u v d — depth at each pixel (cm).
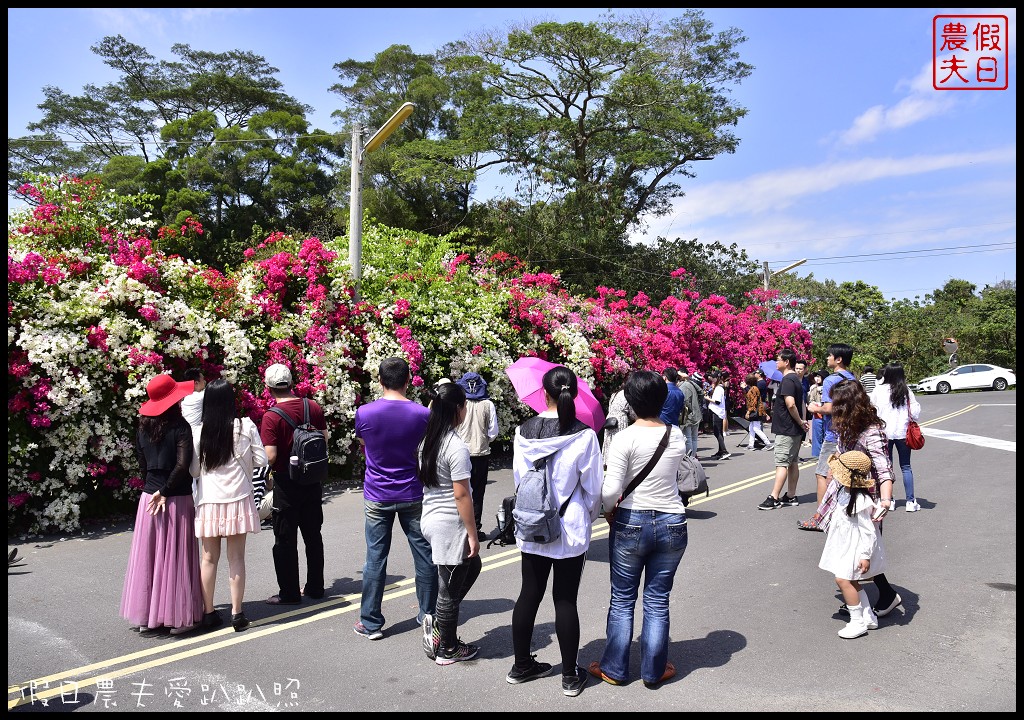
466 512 405
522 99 3056
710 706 357
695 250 3134
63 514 731
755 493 934
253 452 467
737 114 3097
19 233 822
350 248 1071
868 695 365
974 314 4331
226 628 468
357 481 1017
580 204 2878
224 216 3650
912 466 1104
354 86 3716
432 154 2922
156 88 4328
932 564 589
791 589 539
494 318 1256
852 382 470
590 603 517
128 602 450
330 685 384
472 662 415
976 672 391
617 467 376
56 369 727
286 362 923
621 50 2877
